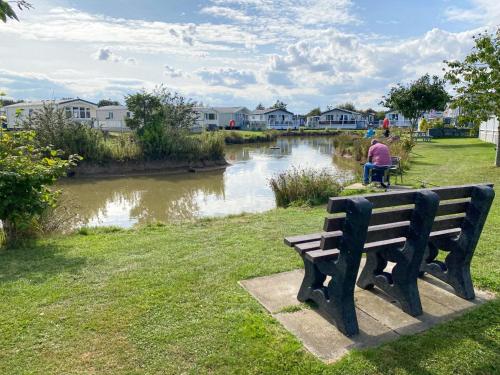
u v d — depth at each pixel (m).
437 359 2.83
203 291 3.98
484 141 31.73
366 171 11.80
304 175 10.97
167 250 5.44
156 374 2.70
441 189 3.47
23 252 5.44
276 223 7.18
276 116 76.00
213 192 15.05
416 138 33.69
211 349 2.96
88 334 3.19
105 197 14.81
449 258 3.94
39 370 2.74
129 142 22.53
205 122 63.31
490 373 2.71
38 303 3.73
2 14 2.61
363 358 2.84
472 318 3.42
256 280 4.27
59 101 50.12
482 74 12.61
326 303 3.38
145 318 3.43
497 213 7.22
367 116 82.62
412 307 3.48
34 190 5.89
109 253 5.34
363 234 3.01
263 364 2.79
